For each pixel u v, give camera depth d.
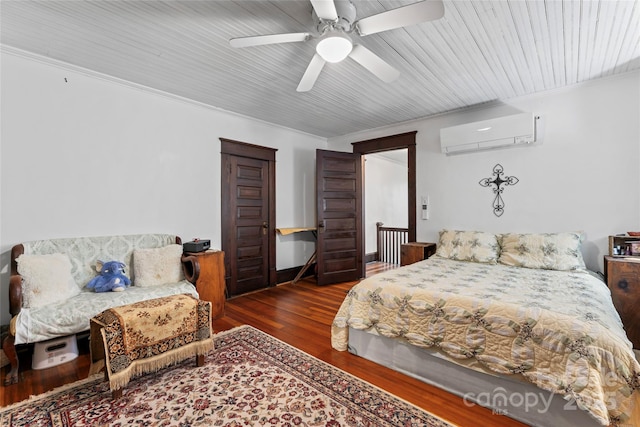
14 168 2.43
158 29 2.13
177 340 2.05
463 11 1.92
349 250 4.88
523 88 3.19
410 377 2.06
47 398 1.79
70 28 2.11
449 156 3.97
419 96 3.41
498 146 3.49
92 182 2.83
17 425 1.57
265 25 2.10
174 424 1.57
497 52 2.44
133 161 3.10
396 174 7.84
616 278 2.52
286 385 1.93
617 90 2.88
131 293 2.50
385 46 2.34
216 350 2.43
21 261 2.20
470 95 3.38
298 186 4.99
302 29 2.15
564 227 3.17
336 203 4.77
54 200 2.62
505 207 3.53
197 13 1.96
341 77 2.92
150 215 3.22
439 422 1.60
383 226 7.21
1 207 2.37
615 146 2.90
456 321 1.88
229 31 2.16
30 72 2.49
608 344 1.42
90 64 2.66
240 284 4.12
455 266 3.01
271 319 3.16
